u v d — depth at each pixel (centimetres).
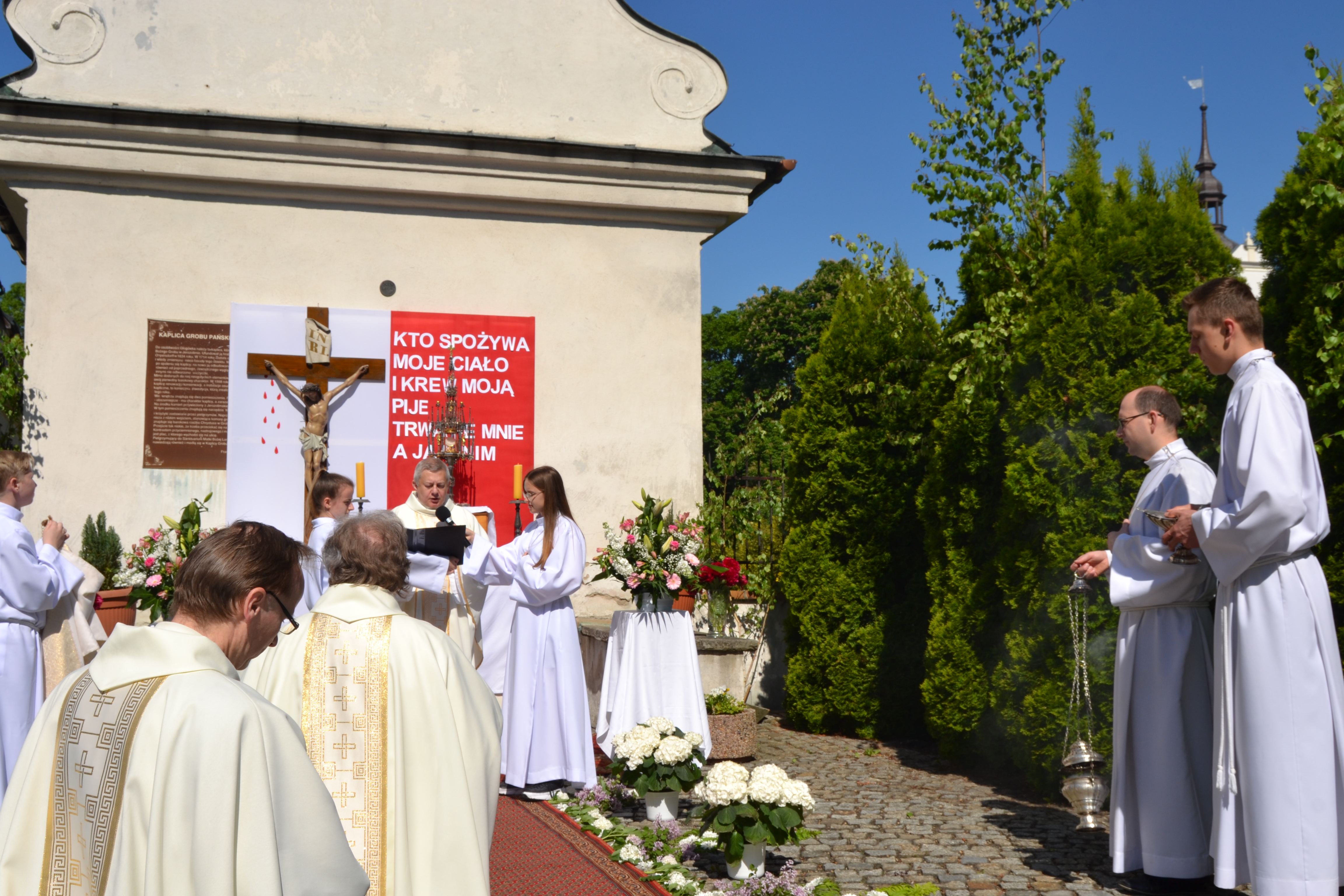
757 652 945
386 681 277
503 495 875
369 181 844
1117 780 417
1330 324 441
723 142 937
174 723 172
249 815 169
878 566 797
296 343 839
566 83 915
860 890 423
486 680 790
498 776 286
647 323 920
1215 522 367
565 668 595
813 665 812
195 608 191
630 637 671
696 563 670
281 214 844
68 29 808
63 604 526
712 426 3228
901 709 787
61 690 189
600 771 661
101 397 798
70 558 542
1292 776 355
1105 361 547
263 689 285
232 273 830
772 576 912
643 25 933
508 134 897
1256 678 363
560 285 902
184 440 812
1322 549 455
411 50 880
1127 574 415
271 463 827
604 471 899
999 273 679
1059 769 563
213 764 168
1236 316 383
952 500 690
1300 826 353
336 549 298
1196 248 548
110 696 179
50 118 773
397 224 868
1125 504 540
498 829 523
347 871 185
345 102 863
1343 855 361
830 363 823
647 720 645
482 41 897
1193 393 530
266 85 847
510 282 891
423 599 514
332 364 845
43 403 785
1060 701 556
